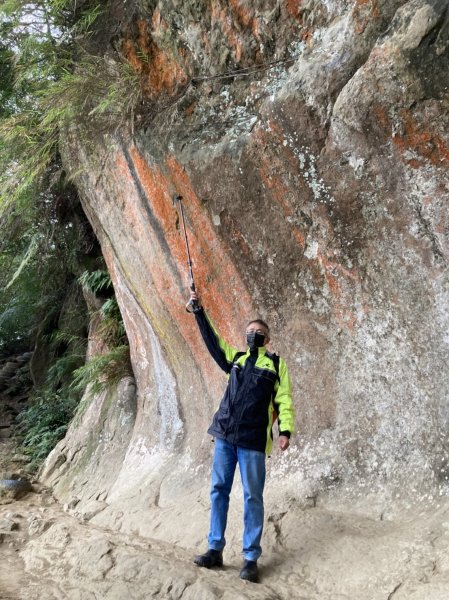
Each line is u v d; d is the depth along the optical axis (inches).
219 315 187.0
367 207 143.0
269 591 124.6
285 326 169.0
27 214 279.9
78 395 368.5
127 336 276.5
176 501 188.2
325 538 138.0
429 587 110.3
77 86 185.2
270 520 150.3
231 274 177.8
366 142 137.1
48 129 206.2
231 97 166.7
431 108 125.5
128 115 187.5
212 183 169.2
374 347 150.0
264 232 164.9
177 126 176.1
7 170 219.9
